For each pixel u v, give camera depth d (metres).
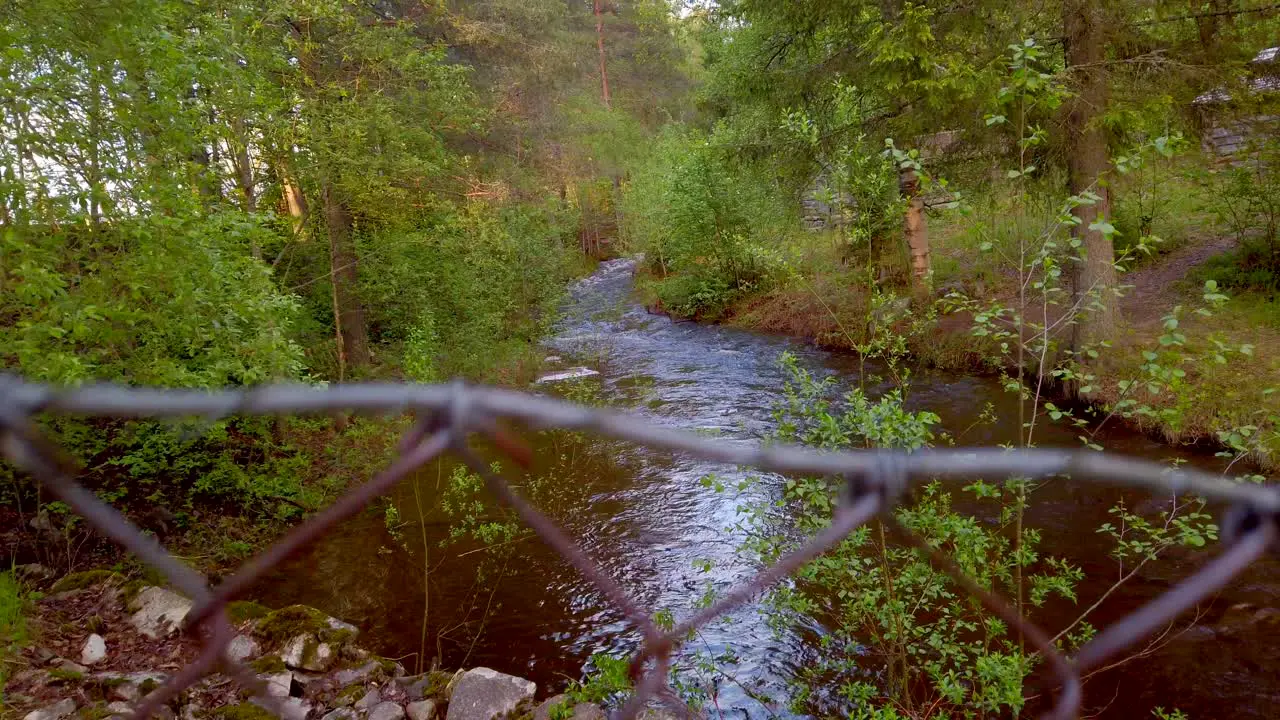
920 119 12.65
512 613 7.50
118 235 6.45
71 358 5.61
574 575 8.16
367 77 12.47
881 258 16.44
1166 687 5.58
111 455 9.23
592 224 43.25
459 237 15.64
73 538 8.20
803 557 0.67
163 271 6.44
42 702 5.15
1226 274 14.23
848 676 5.95
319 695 5.95
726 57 19.80
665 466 11.12
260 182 11.43
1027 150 12.20
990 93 11.04
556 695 5.95
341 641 6.42
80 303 6.11
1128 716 5.30
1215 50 11.25
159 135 6.70
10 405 0.46
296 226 12.09
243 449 10.41
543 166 22.62
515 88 20.56
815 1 14.45
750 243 18.50
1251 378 10.09
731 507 9.48
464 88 14.05
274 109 9.80
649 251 31.42
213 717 5.31
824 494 4.93
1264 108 11.56
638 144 37.44
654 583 7.85
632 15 43.75
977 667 4.55
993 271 16.98
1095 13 10.98
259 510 9.68
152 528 8.75
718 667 6.23
